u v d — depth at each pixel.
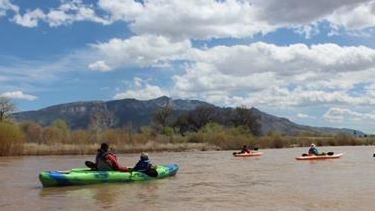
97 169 20.36
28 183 20.33
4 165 30.84
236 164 32.56
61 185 18.75
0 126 40.88
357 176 23.66
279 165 31.53
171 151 53.91
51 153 43.66
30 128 51.22
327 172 26.02
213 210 13.73
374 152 49.91
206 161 36.03
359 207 14.16
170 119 95.56
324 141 71.94
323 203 14.91
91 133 53.38
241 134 73.81
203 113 97.44
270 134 78.81
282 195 16.75
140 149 52.09
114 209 13.94
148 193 17.23
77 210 13.82
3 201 15.45
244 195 16.77
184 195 16.75
